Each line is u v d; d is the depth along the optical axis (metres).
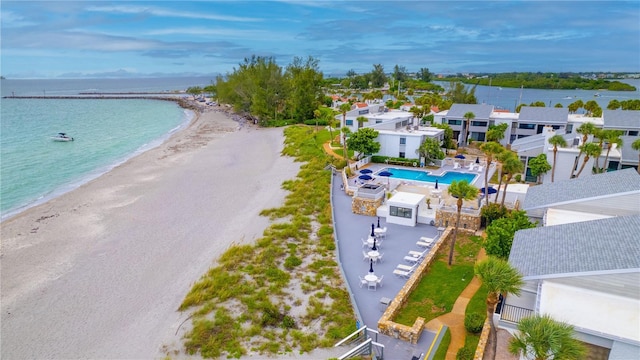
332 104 128.88
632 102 84.44
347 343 21.28
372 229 33.16
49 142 84.75
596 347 15.85
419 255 29.86
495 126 65.38
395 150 59.00
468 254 30.64
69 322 24.33
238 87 121.25
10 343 22.58
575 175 45.75
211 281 27.53
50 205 45.94
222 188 50.78
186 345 21.61
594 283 18.02
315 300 25.14
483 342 19.28
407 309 23.75
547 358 13.41
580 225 22.38
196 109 158.50
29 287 28.41
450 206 36.59
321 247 32.59
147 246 34.47
